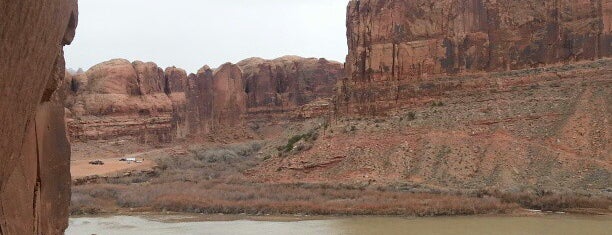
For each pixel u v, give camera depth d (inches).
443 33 3511.3
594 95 2945.4
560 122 2878.9
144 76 4972.9
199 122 5457.7
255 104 5841.5
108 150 4318.4
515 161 2719.0
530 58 3309.5
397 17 3644.2
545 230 1817.2
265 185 2965.1
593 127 2775.6
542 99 3058.6
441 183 2716.5
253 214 2322.8
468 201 2252.7
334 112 3745.1
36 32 182.4
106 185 2962.6
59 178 336.8
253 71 5989.2
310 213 2279.8
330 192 2623.0
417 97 3417.8
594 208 2162.9
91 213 2438.5
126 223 2161.7
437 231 1836.9
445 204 2214.6
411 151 3024.1
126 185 3026.6
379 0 3727.9
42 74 203.0
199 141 5251.0
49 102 320.2
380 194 2518.5
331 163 3112.7
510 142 2849.4
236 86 5797.2
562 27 3265.3
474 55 3410.4
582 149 2682.1
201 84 5610.2
